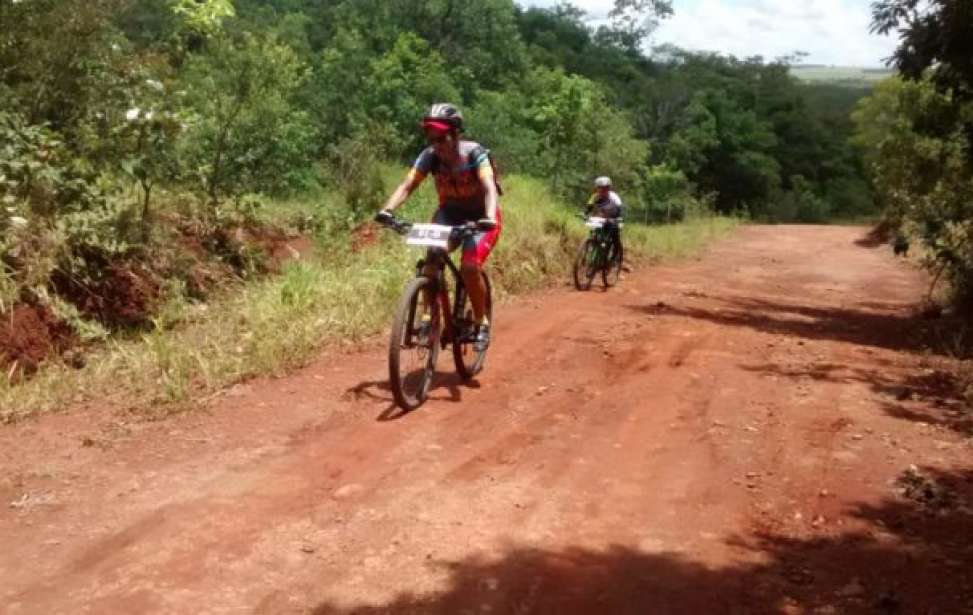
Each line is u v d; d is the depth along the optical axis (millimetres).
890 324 11969
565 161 33344
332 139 28328
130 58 9875
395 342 5719
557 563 3951
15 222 7164
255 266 10359
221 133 11680
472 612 3521
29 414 5703
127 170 8836
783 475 5082
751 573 3920
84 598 3582
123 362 6625
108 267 8164
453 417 5945
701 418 6125
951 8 11516
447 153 6180
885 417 6223
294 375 6633
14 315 6883
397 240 11117
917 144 19000
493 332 8680
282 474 4863
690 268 18000
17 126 8258
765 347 8742
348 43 35469
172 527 4195
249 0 54312
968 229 13844
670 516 4500
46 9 9078
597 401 6484
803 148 84312
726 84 81688
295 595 3633
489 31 53531
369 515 4379
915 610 3619
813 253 24094
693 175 72188
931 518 4527
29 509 4391
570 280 12766
